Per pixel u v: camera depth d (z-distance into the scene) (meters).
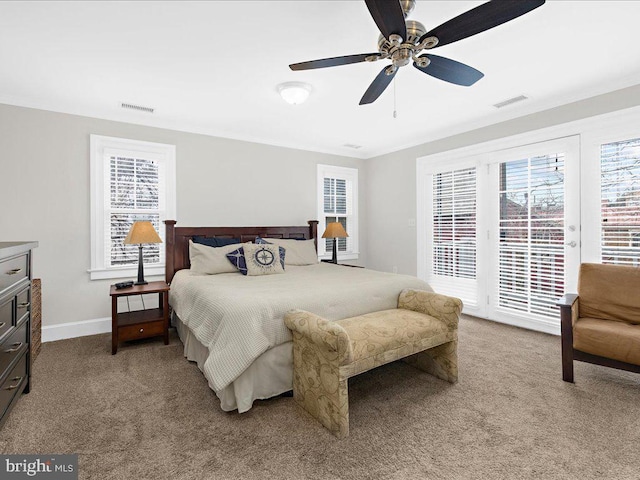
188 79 2.68
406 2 1.70
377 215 5.29
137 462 1.49
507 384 2.24
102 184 3.40
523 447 1.58
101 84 2.75
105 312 3.43
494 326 3.58
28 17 1.88
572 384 2.23
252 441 1.64
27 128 3.05
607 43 2.19
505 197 3.66
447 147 4.22
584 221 3.03
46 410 1.91
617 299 2.42
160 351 2.89
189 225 3.90
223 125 3.87
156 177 3.74
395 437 1.67
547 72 2.62
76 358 2.71
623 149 2.81
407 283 2.79
